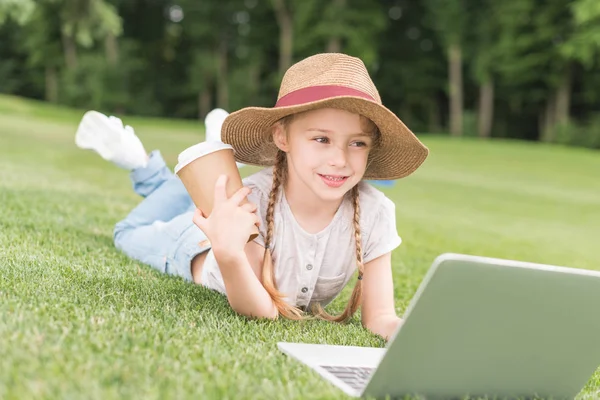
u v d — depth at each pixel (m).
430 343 1.59
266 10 33.19
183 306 2.23
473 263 1.50
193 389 1.43
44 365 1.43
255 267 2.38
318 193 2.19
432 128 34.03
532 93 29.33
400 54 33.06
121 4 34.81
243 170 8.66
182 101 36.12
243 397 1.43
